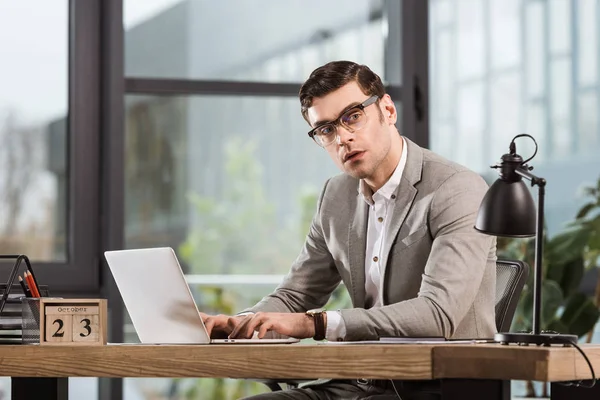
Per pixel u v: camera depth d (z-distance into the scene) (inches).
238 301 193.9
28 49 187.5
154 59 189.9
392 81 195.8
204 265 193.0
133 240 189.9
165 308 99.2
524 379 76.2
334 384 113.9
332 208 123.6
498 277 120.3
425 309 102.1
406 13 192.5
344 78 111.5
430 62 195.3
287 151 196.5
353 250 119.8
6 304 99.8
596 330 193.2
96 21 188.4
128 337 184.2
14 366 91.2
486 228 87.7
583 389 95.3
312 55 195.9
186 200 192.5
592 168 198.4
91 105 187.9
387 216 116.6
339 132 111.5
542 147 197.8
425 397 97.0
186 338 99.0
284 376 83.5
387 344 84.5
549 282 178.4
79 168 187.0
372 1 198.1
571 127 199.0
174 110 192.1
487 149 197.3
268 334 114.1
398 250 114.3
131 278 101.2
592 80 199.9
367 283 119.0
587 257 192.7
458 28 196.9
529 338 82.3
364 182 118.5
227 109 194.5
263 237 195.5
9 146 186.7
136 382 189.0
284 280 130.9
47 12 188.2
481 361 78.6
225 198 194.1
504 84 198.2
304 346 83.4
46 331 92.7
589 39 200.2
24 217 186.5
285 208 196.4
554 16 199.9
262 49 194.4
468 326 110.4
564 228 194.7
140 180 190.2
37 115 187.8
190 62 191.3
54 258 187.3
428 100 193.9
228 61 192.9
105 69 187.8
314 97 112.2
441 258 107.2
